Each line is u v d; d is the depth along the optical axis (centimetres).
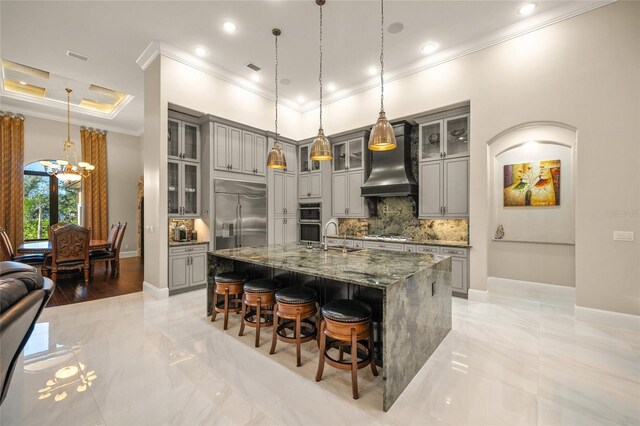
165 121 411
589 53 316
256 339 263
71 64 449
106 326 308
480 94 392
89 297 412
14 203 598
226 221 492
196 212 481
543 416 173
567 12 326
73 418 171
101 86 519
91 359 239
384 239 492
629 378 211
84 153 704
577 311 320
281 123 598
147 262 440
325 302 271
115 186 760
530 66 354
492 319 325
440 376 214
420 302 225
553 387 201
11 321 125
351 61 450
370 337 212
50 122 659
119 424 166
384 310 176
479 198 394
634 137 293
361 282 187
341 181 581
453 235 470
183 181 459
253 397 191
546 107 342
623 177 298
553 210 404
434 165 454
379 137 255
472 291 394
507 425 166
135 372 220
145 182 445
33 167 659
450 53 415
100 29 369
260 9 337
